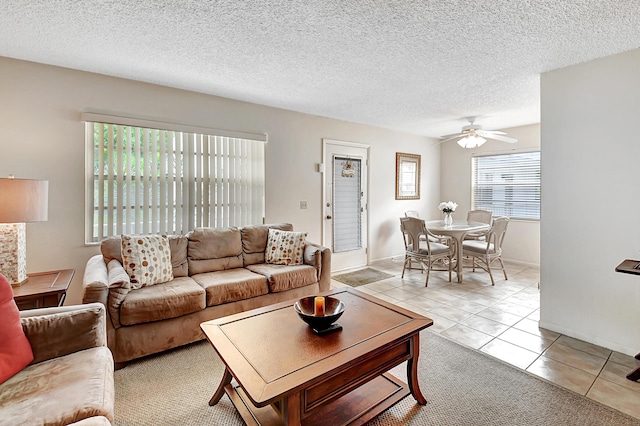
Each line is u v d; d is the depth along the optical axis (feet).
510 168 17.67
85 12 6.27
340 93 11.40
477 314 10.19
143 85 10.27
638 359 7.41
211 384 6.57
